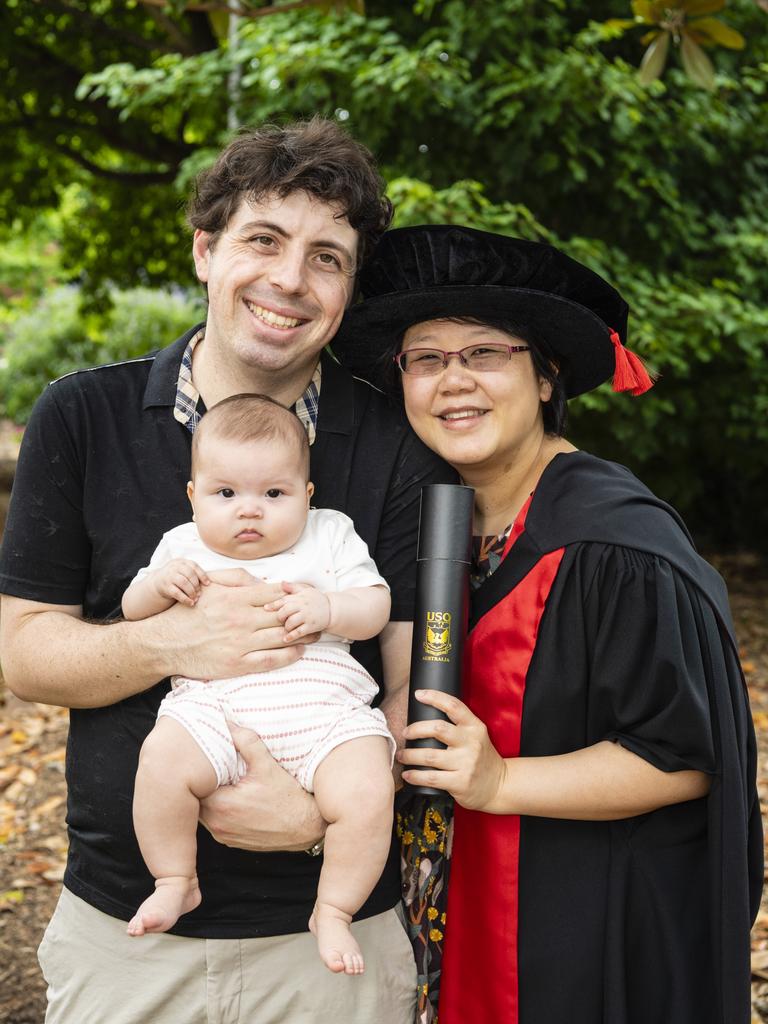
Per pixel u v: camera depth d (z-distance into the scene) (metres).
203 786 1.95
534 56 7.03
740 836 2.03
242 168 2.08
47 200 13.02
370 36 6.77
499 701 2.16
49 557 2.16
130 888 2.10
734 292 7.75
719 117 7.38
